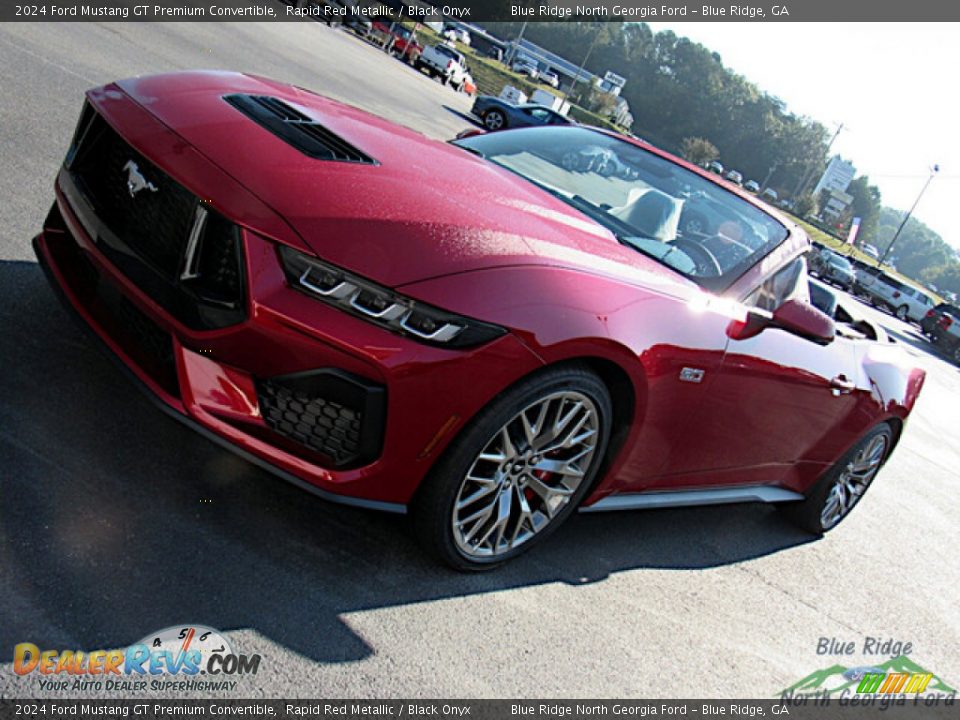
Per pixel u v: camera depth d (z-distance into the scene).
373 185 2.08
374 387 1.85
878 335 4.07
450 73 31.00
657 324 2.30
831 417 3.43
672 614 2.65
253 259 1.85
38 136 4.35
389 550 2.27
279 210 1.88
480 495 2.17
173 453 2.28
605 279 2.22
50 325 2.64
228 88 2.49
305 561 2.08
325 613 1.94
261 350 1.87
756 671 2.54
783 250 3.01
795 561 3.59
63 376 2.40
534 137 3.38
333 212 1.91
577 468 2.39
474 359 1.90
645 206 2.92
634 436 2.46
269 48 13.00
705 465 2.94
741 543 3.53
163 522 2.00
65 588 1.70
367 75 16.92
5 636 1.54
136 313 2.06
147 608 1.74
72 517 1.89
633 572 2.82
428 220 2.01
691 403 2.55
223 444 1.94
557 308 2.02
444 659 1.97
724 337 2.54
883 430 3.90
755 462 3.23
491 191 2.43
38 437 2.10
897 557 4.18
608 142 3.40
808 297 3.25
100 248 2.10
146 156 2.03
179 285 1.93
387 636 1.95
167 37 9.62
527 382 2.04
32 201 3.55
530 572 2.51
